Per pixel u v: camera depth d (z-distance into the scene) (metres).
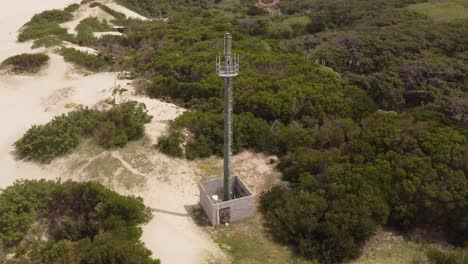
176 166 29.02
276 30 65.19
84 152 30.53
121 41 60.81
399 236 23.44
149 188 26.84
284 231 22.55
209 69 42.09
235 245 22.23
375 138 28.06
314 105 34.62
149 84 42.16
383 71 45.88
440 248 22.66
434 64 45.44
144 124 33.19
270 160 30.00
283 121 34.12
